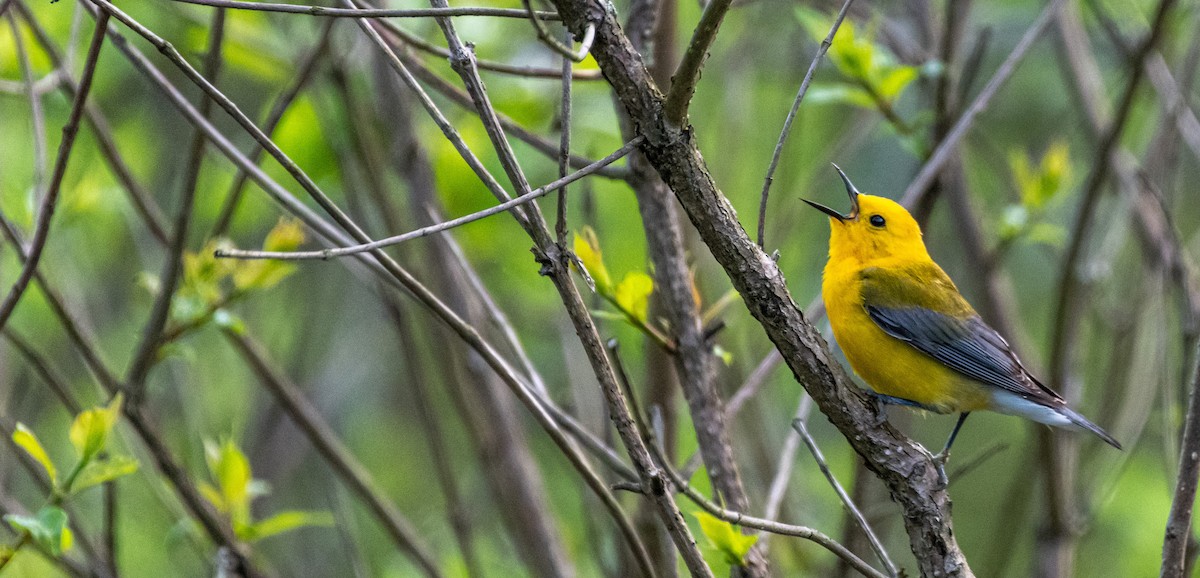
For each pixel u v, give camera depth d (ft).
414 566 43.52
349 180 36.45
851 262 33.55
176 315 28.73
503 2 37.68
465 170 39.45
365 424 49.78
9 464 40.42
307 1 34.73
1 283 38.34
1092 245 46.26
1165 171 37.52
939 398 32.37
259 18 38.47
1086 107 39.83
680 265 26.91
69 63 30.17
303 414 32.94
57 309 28.32
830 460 46.93
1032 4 49.26
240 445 42.96
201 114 26.81
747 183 46.21
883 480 21.80
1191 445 22.20
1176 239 33.35
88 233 45.09
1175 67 44.29
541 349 45.21
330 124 37.19
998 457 53.16
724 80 43.09
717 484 26.11
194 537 32.76
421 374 34.73
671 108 18.98
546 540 35.94
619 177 27.22
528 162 39.37
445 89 28.43
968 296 49.26
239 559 29.60
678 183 19.62
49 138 41.11
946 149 29.84
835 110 49.08
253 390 45.50
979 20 49.49
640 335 39.01
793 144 42.73
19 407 38.52
